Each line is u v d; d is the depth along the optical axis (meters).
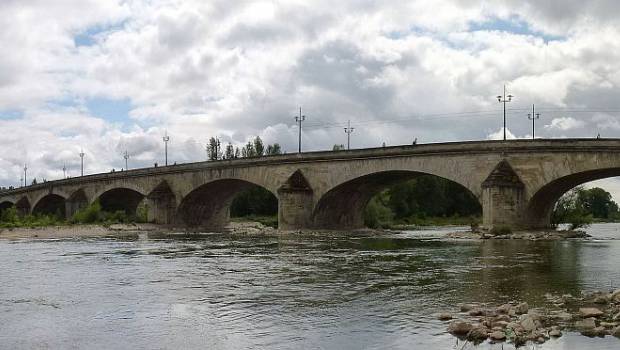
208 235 78.94
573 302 20.52
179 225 104.62
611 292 22.22
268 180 88.81
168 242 61.91
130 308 20.98
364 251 45.97
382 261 37.16
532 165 63.72
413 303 21.19
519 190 63.59
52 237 76.25
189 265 35.75
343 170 80.19
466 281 26.75
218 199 111.38
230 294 23.86
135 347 15.50
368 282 26.95
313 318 18.80
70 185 128.38
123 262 38.34
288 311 20.03
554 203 71.88
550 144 62.47
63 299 23.05
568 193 78.69
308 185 83.75
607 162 58.72
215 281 27.92
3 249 52.16
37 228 91.56
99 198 120.75
